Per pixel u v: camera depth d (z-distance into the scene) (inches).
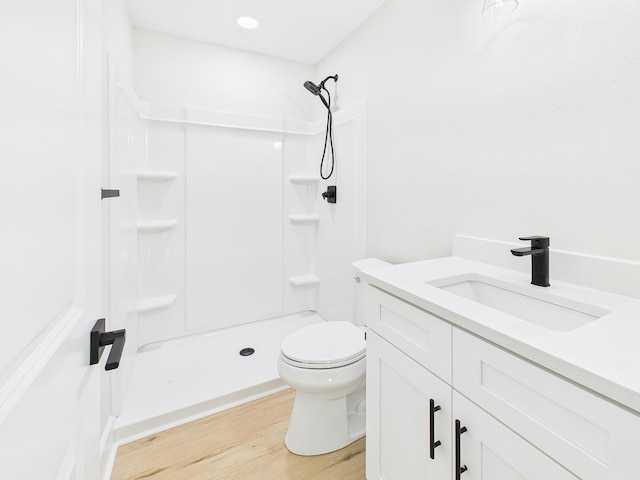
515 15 43.7
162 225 84.3
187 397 64.8
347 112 83.7
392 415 38.7
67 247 19.7
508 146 45.3
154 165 84.8
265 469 50.6
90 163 24.6
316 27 80.6
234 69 93.7
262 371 74.9
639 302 31.4
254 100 96.9
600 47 35.0
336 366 51.2
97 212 26.6
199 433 58.4
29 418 14.6
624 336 23.7
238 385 69.1
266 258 100.7
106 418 52.1
